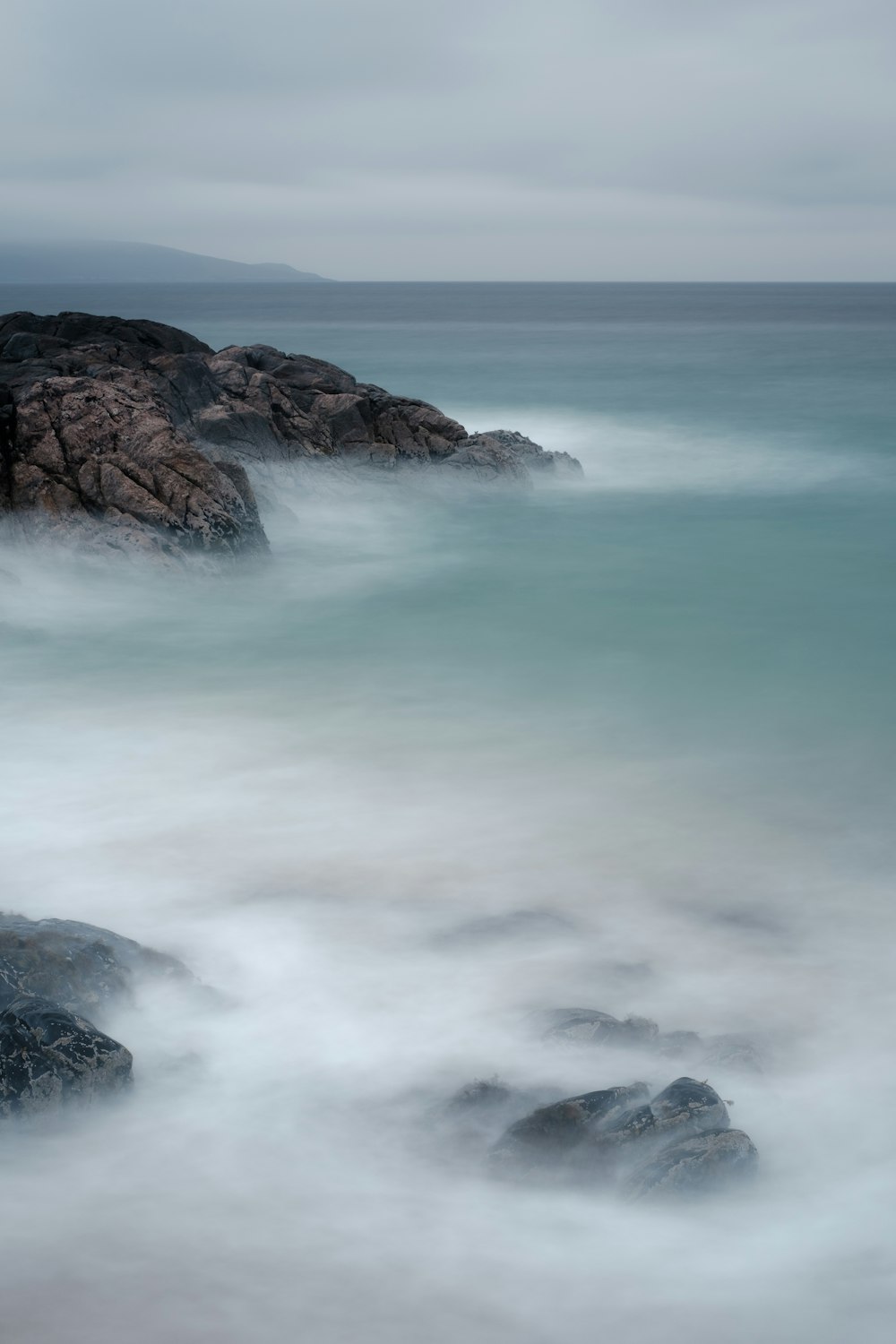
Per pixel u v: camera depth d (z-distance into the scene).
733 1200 6.70
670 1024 8.80
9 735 15.44
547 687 18.08
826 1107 7.73
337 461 32.78
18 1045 7.46
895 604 23.58
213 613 21.98
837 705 17.31
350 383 37.66
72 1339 5.42
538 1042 8.29
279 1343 5.45
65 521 23.06
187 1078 7.87
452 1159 7.06
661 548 28.78
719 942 10.13
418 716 16.56
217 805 13.16
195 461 23.83
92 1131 7.24
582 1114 7.16
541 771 14.45
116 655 19.31
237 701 17.14
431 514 31.89
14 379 27.14
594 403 59.47
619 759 14.92
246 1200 6.59
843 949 10.03
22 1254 6.04
